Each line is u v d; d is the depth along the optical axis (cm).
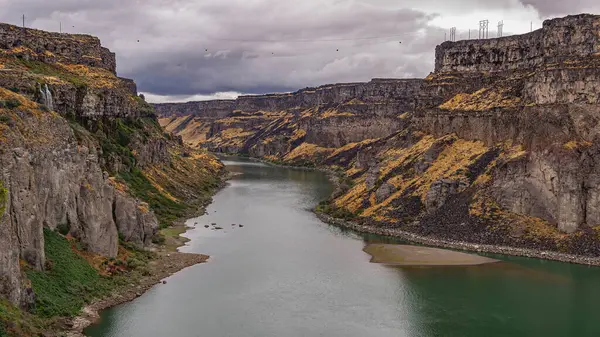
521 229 12744
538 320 8556
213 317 8312
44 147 8638
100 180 9762
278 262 11338
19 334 6281
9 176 7306
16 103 8625
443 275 10675
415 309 8906
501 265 11362
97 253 9425
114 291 8800
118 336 7456
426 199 14562
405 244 13150
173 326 7912
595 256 11562
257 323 8175
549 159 12912
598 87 13375
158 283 9694
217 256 11650
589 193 12362
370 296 9450
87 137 12244
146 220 11700
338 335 7856
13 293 6706
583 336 8019
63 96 13475
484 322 8456
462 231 13238
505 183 13562
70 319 7531
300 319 8375
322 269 10919
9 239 6719
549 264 11438
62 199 8944
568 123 13238
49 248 8319
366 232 14400
